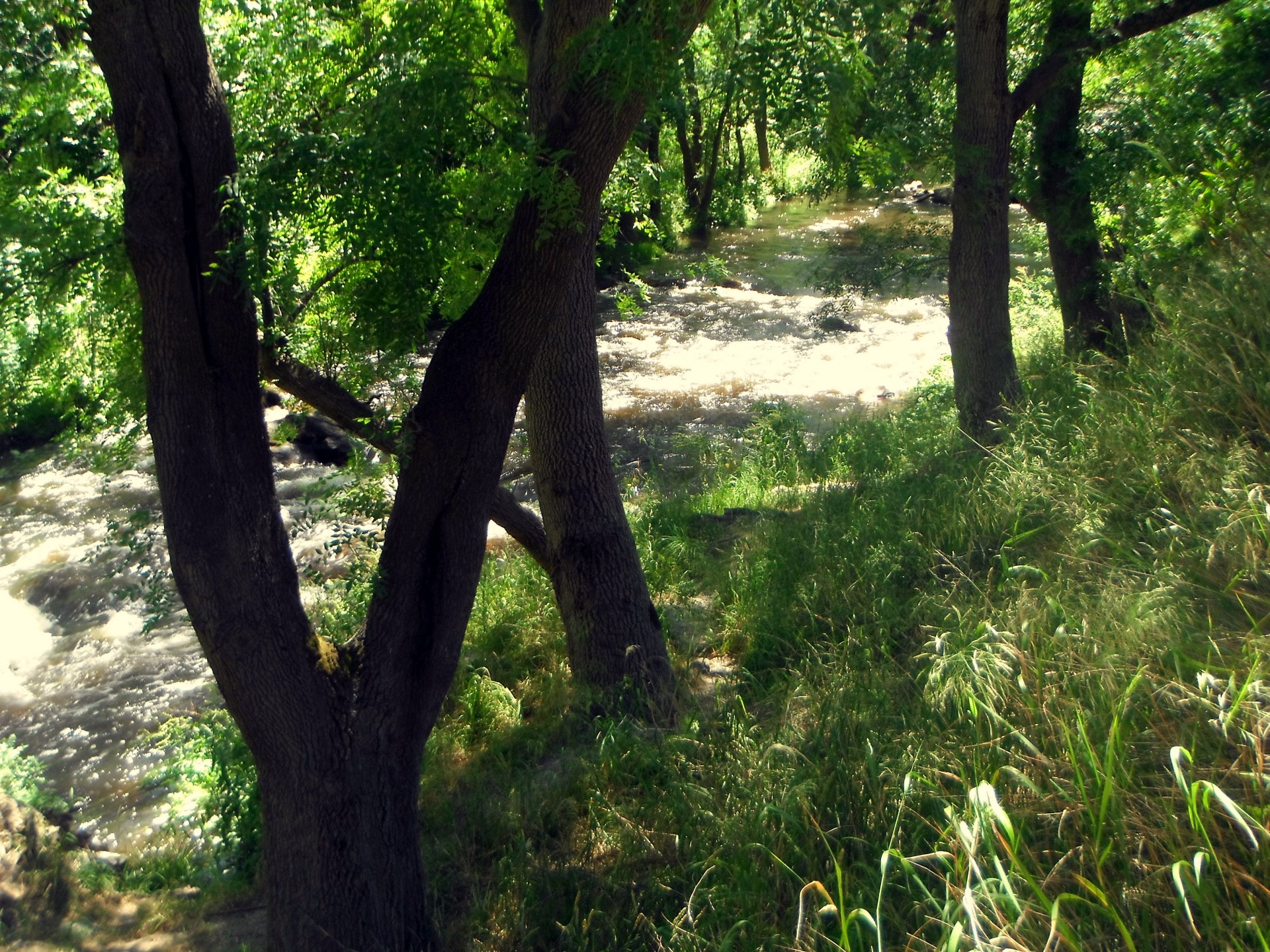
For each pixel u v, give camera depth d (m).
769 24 4.51
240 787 6.54
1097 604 4.50
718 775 5.09
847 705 4.96
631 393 18.12
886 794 4.12
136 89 3.90
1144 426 5.84
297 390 6.43
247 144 4.96
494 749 6.84
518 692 7.97
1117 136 10.36
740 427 15.94
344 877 4.42
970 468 8.15
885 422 12.78
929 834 3.84
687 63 5.07
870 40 4.86
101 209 5.57
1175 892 3.04
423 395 4.75
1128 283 9.30
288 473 14.73
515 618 9.02
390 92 4.69
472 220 5.52
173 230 3.98
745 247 30.19
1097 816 3.31
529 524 7.70
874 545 7.53
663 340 21.38
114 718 9.27
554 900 4.77
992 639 4.46
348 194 4.44
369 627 4.72
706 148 31.47
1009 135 9.51
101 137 6.02
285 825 4.43
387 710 4.64
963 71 9.33
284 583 4.44
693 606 8.55
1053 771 3.61
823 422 15.56
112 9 3.84
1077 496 5.80
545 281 4.68
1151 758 3.53
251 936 5.57
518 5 6.43
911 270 10.98
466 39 6.15
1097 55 9.96
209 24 6.02
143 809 7.92
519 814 5.75
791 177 38.16
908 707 4.78
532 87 5.59
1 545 12.78
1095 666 3.96
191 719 8.12
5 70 5.09
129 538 4.91
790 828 4.17
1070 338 10.95
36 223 5.02
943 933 3.14
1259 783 3.04
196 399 4.15
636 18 4.56
